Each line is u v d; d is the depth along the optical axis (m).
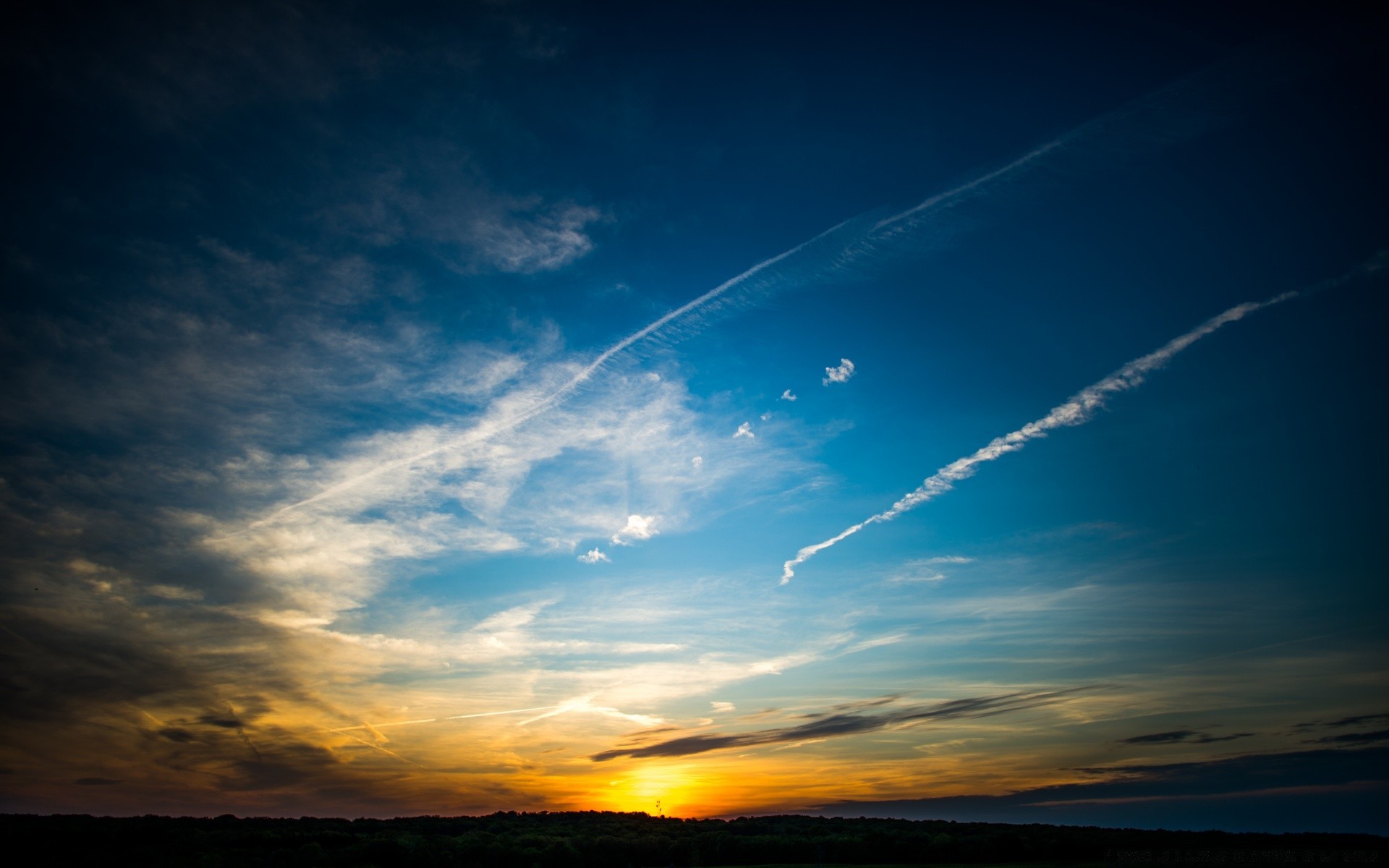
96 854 71.00
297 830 85.38
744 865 82.75
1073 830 88.94
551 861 80.62
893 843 82.88
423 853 74.62
